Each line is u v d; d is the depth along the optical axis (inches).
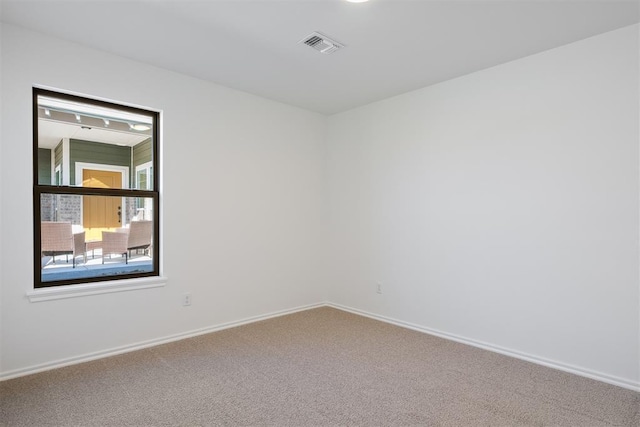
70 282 115.1
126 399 91.0
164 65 128.8
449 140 140.0
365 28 102.3
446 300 140.2
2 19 99.0
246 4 90.7
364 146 172.2
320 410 86.7
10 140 101.7
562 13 93.9
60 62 109.8
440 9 92.4
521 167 120.5
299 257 177.3
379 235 164.9
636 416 85.0
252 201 158.4
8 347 101.2
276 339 136.4
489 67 128.6
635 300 99.3
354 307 175.3
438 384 100.5
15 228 102.4
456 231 137.5
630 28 100.2
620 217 101.7
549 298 114.2
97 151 123.0
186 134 137.8
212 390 96.0
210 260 144.3
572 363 109.3
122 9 93.6
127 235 129.4
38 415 83.4
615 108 102.7
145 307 127.1
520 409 87.8
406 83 144.6
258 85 147.9
